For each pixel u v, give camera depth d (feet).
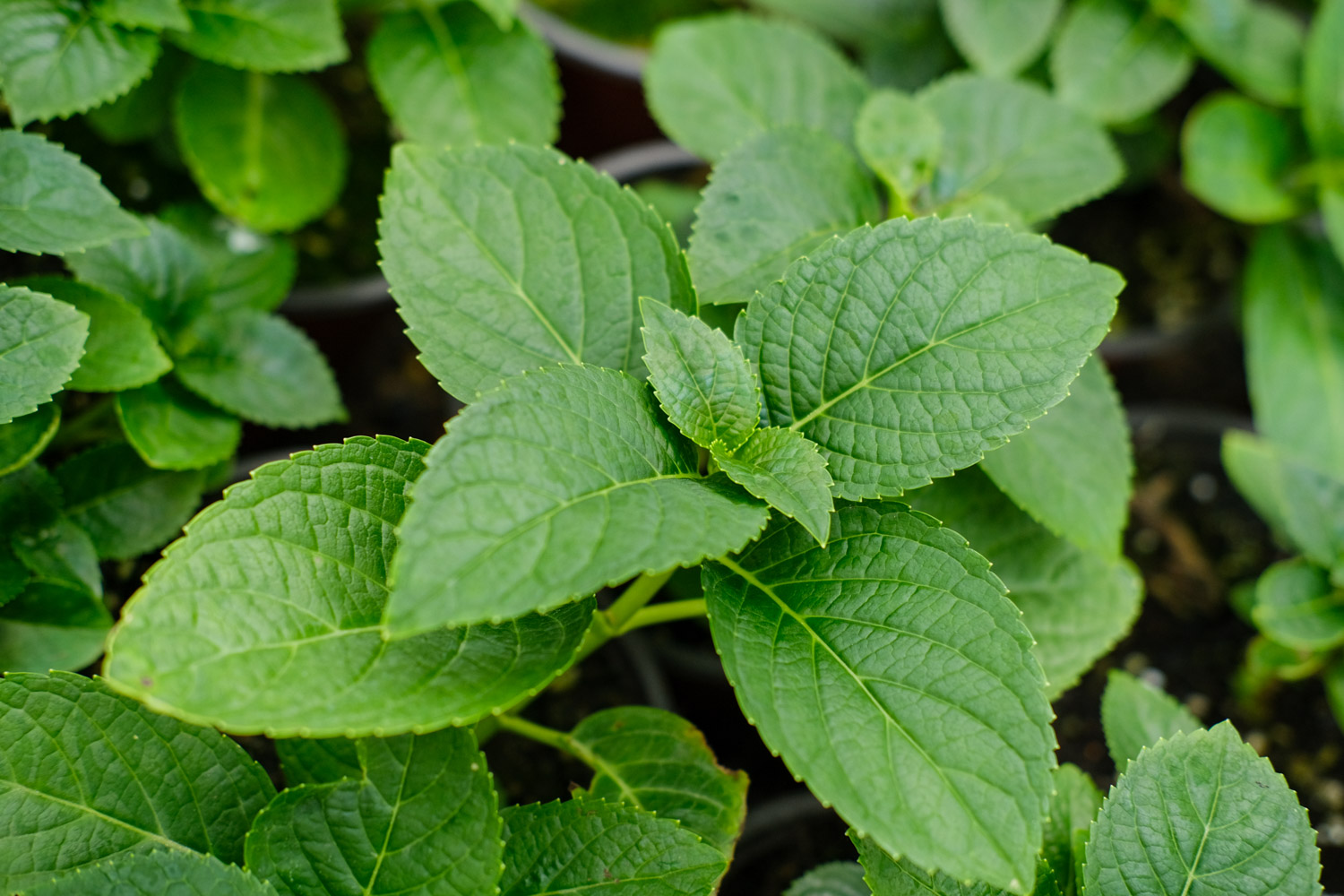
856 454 2.90
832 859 3.49
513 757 3.38
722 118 3.43
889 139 3.23
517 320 2.95
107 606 3.33
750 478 2.84
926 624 2.82
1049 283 2.89
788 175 3.17
